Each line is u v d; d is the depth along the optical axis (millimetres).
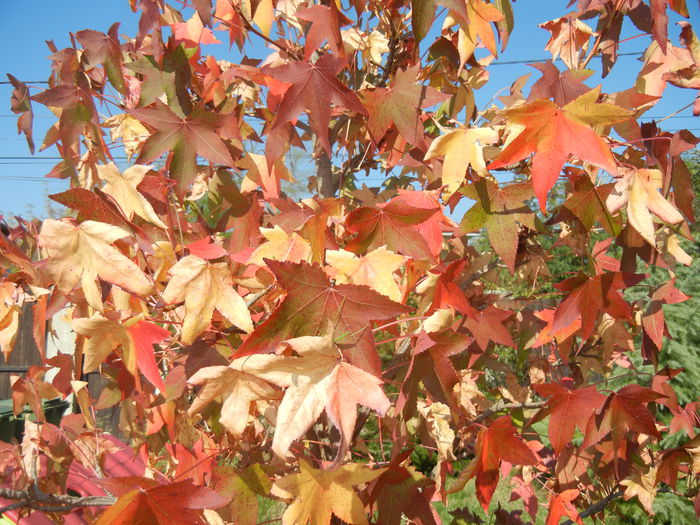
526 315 1017
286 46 914
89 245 571
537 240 1024
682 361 3334
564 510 853
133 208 669
